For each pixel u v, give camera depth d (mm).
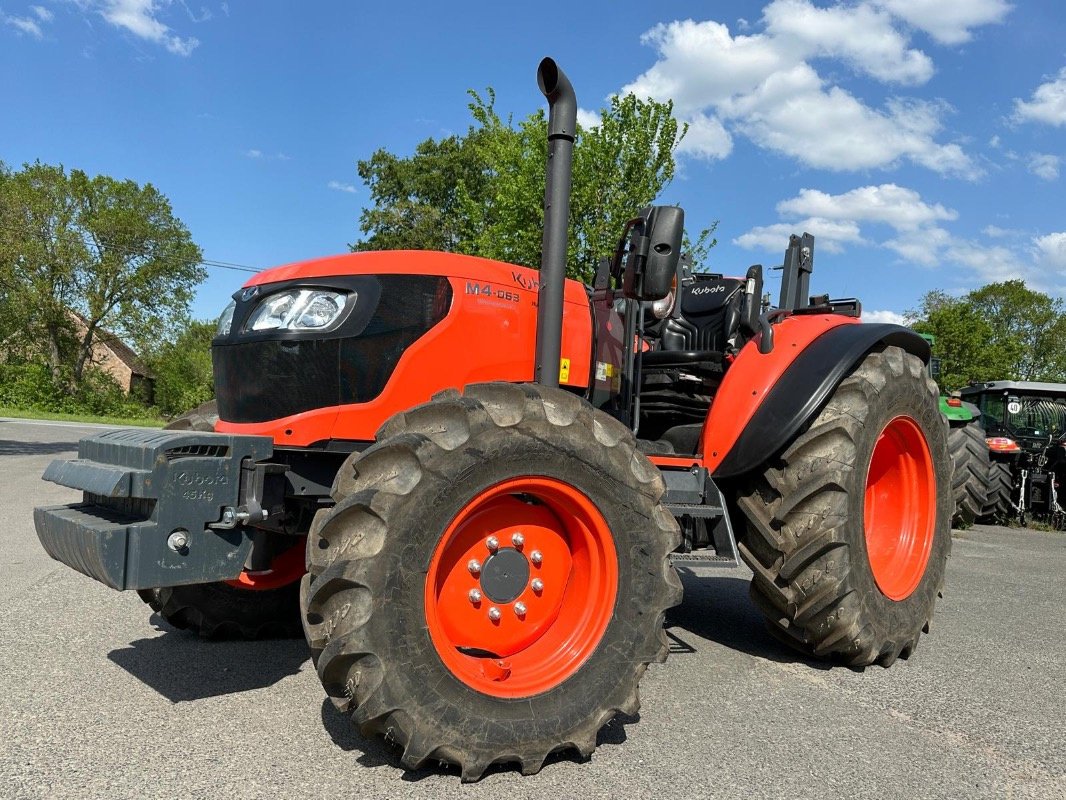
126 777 2254
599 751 2584
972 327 39688
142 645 3561
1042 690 3361
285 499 2957
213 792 2180
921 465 4035
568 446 2498
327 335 2857
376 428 2867
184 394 52188
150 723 2662
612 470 2564
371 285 2928
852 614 3369
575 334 3441
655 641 2592
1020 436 11305
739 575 5969
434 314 2984
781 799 2289
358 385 2875
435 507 2287
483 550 2541
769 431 3365
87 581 4641
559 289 2996
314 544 2303
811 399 3355
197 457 2430
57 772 2268
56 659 3314
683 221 3168
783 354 3535
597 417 2660
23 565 4957
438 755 2258
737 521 3705
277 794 2186
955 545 8086
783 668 3580
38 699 2846
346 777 2307
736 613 4680
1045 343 55719
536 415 2471
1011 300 56656
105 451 2598
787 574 3398
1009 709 3115
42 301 40969
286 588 3760
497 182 16438
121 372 56281
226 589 3617
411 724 2211
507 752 2324
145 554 2320
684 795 2283
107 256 42875
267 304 2979
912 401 3857
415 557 2256
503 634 2568
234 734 2590
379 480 2289
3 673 3113
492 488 2398
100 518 2502
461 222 19281
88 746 2459
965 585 5762
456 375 3008
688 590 5328
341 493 2316
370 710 2172
